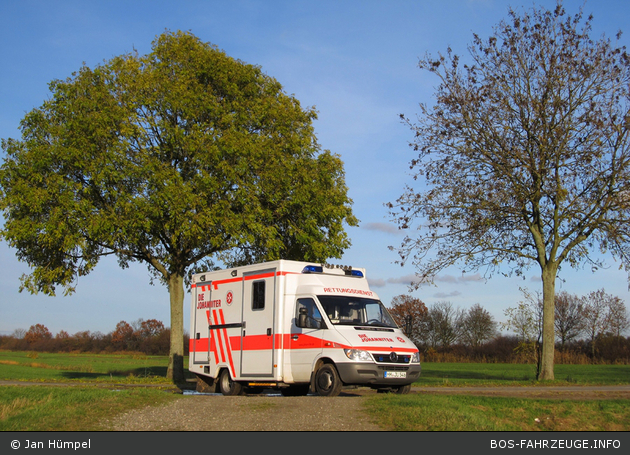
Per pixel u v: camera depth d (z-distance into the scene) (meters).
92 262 24.44
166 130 23.38
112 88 24.12
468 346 58.34
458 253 23.17
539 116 22.11
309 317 14.79
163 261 26.11
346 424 10.16
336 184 27.59
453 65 23.84
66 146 22.52
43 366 49.72
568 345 46.59
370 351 13.66
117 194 22.36
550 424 11.36
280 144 25.39
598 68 22.53
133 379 25.41
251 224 23.69
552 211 22.92
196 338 18.36
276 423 10.24
